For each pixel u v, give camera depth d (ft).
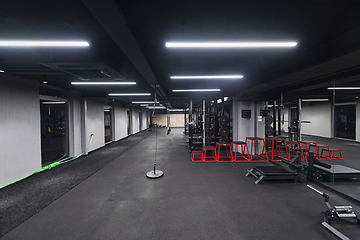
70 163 15.25
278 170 10.91
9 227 6.40
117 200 8.41
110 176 11.82
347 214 6.32
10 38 5.34
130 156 18.01
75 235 5.98
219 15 5.51
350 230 6.21
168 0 4.64
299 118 18.60
